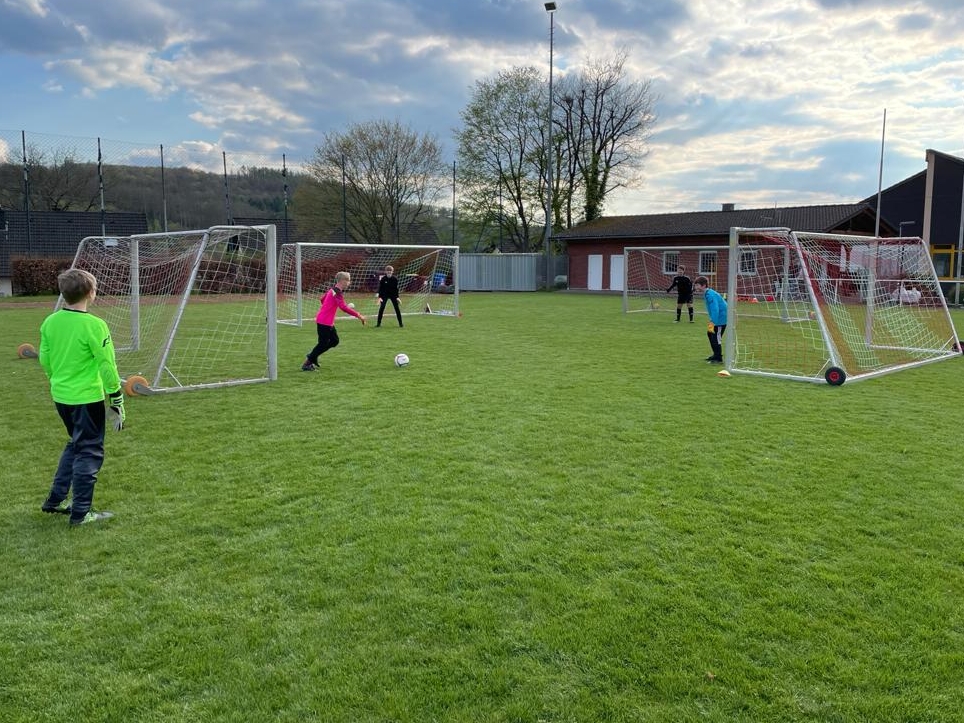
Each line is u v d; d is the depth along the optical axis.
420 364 10.54
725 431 6.49
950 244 30.05
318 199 37.94
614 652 2.89
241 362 10.82
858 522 4.26
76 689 2.68
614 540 3.98
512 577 3.53
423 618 3.16
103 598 3.36
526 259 34.34
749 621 3.12
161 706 2.58
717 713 2.53
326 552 3.84
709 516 4.34
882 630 3.05
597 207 42.59
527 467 5.34
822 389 8.73
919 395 8.36
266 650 2.92
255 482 5.01
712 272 28.25
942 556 3.79
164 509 4.49
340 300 9.96
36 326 15.74
